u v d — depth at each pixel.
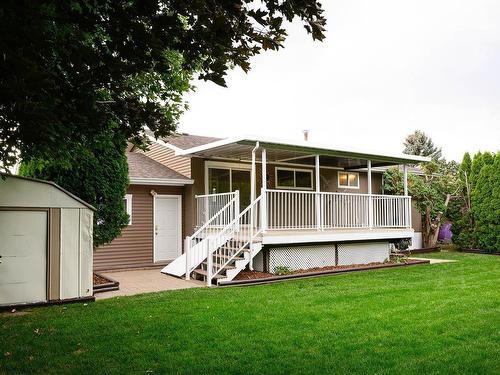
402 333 5.46
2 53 3.28
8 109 3.81
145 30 3.74
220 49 4.02
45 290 7.54
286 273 10.92
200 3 3.73
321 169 16.66
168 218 14.41
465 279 9.88
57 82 4.23
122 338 5.34
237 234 11.12
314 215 14.48
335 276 10.88
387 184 19.09
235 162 14.85
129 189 13.46
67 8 3.82
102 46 3.96
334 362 4.48
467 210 19.09
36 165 7.75
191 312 6.69
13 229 7.32
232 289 9.00
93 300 7.86
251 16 3.94
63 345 5.09
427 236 19.95
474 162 18.84
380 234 13.27
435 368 4.26
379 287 8.87
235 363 4.48
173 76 6.92
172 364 4.46
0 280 7.17
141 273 12.21
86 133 5.27
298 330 5.66
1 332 5.65
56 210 7.73
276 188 15.30
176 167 14.99
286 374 4.20
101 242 9.51
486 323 5.82
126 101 5.08
